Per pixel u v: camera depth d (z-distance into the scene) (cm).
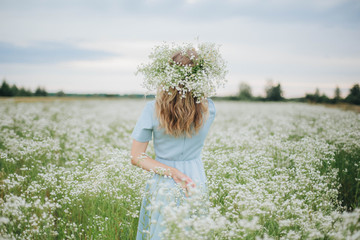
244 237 245
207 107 245
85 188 348
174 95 231
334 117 1075
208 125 252
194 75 228
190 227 250
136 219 331
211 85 232
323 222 277
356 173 462
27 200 334
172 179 255
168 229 221
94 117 1400
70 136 765
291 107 1880
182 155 252
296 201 302
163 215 229
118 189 332
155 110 237
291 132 817
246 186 330
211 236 250
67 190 351
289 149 550
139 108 2100
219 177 384
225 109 2019
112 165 369
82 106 2159
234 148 587
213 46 235
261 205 272
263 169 423
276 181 360
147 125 240
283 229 280
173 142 246
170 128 233
